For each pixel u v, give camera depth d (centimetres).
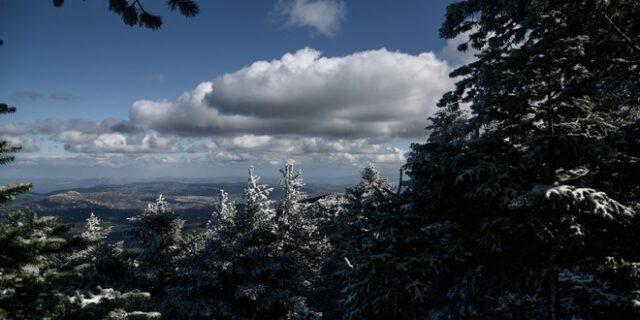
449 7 1585
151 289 2864
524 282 952
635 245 822
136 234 2939
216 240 2605
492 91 1106
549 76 852
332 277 2922
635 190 859
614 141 768
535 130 972
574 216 836
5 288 443
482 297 1062
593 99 1009
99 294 534
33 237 476
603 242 841
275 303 2533
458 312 1010
